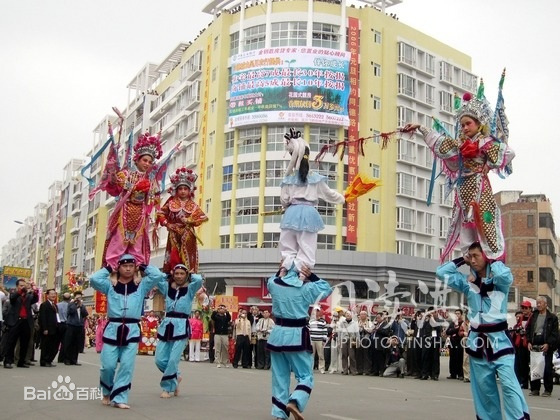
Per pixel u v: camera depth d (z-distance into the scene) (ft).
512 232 225.35
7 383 40.45
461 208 26.96
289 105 153.17
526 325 51.44
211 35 173.37
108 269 33.04
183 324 37.60
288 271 29.63
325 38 159.22
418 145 167.73
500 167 26.32
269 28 159.33
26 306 54.70
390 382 56.44
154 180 35.83
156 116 211.00
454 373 63.00
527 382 53.16
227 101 165.48
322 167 153.89
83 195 286.05
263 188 155.33
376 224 158.20
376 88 162.30
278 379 28.99
